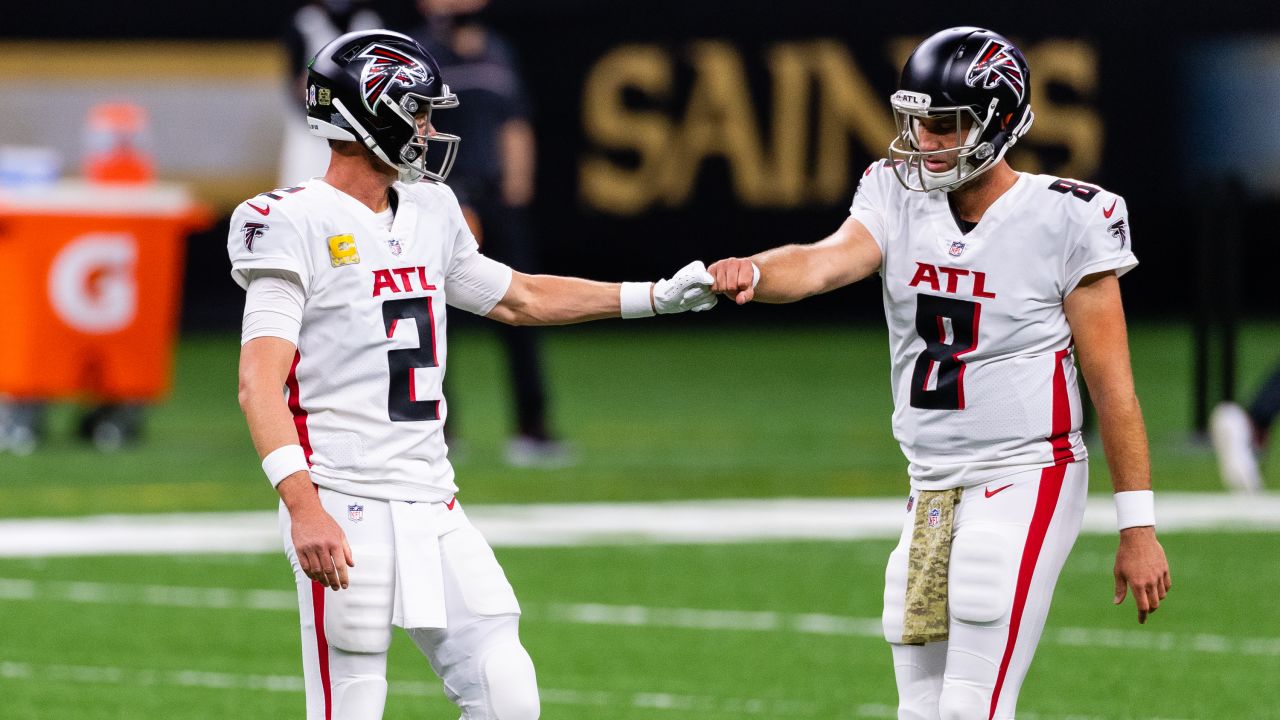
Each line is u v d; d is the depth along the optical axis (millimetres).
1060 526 15859
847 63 70625
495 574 15602
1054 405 15898
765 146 71125
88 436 47000
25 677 23547
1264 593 29438
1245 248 72688
